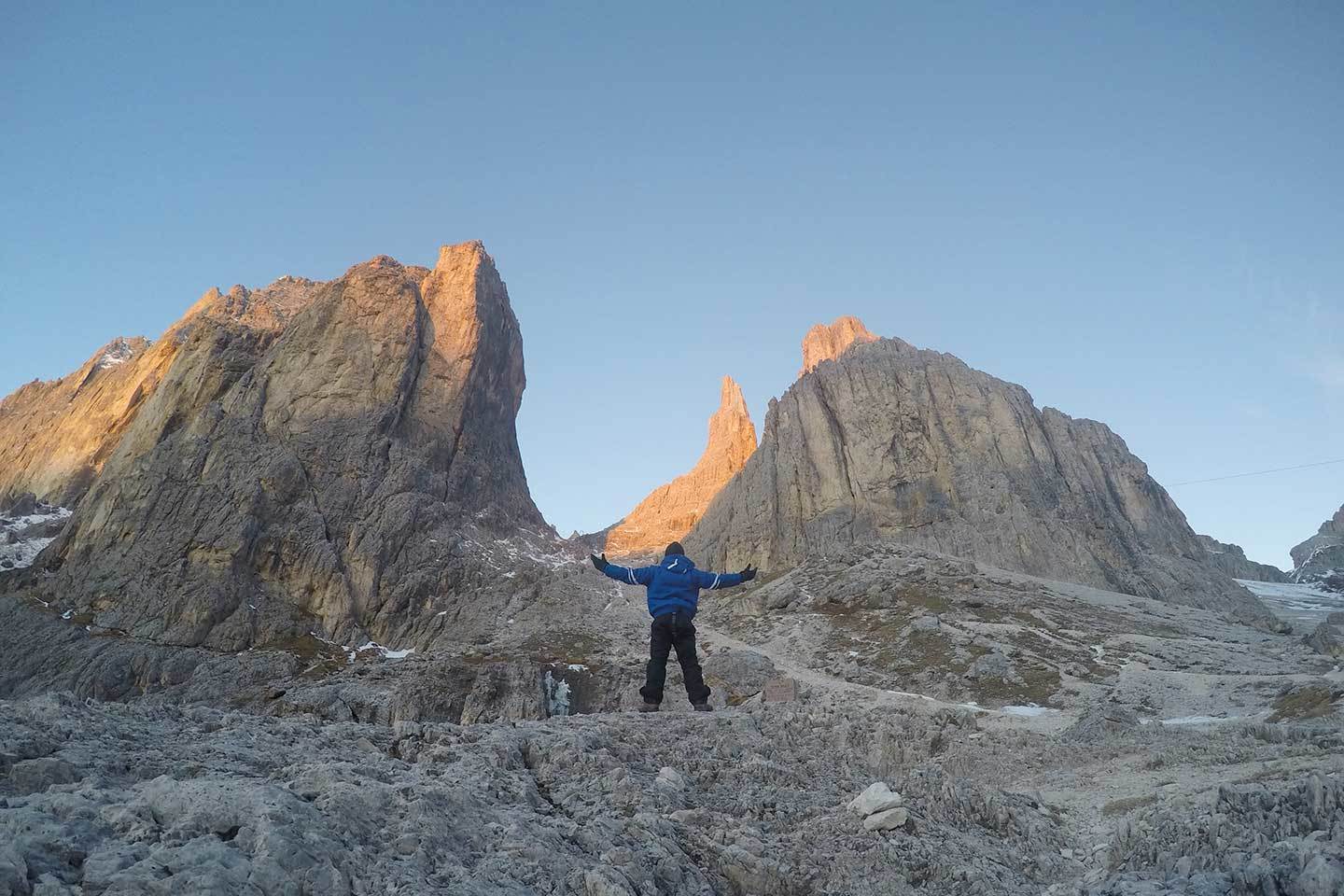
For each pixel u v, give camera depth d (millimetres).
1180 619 81438
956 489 114250
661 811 10469
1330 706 26672
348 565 96750
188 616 83812
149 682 75875
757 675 67312
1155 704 44562
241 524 93188
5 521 122250
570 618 94438
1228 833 9758
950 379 128375
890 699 37656
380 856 7168
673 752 13328
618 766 11523
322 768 8500
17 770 7320
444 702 66938
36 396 172750
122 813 6680
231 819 6754
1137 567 109375
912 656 66438
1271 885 8281
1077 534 108312
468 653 80875
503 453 134375
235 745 9734
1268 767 14453
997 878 10586
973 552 105188
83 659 77438
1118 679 52938
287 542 94375
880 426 123500
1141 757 18484
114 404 149875
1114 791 15375
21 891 5375
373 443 110750
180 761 8625
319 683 72938
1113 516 119812
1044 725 36531
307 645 85375
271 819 6746
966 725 21688
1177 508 130750
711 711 17000
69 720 9266
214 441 105188
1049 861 11773
